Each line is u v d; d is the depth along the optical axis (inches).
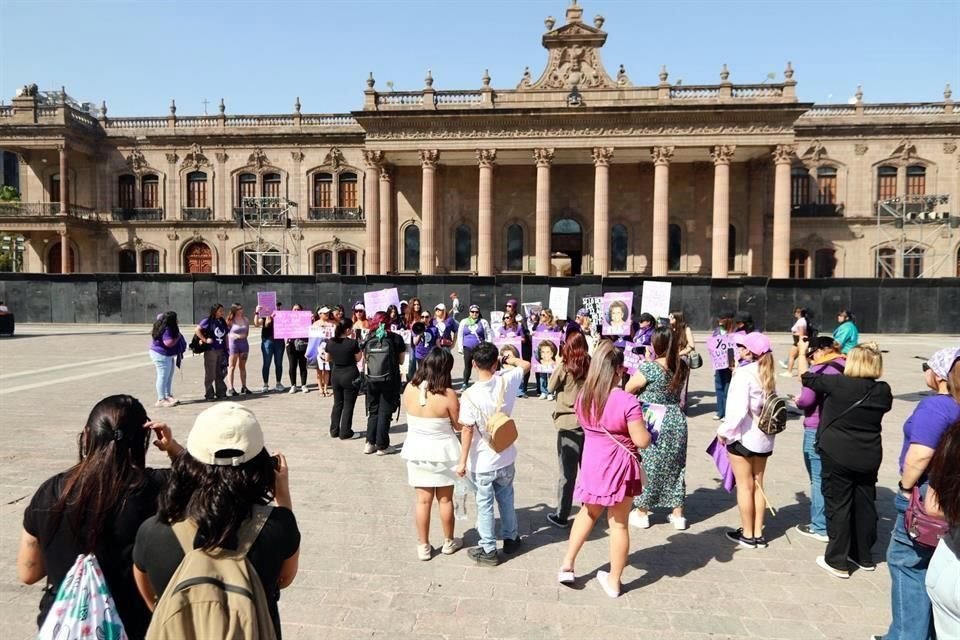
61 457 350.3
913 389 621.3
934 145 1777.8
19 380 625.6
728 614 197.6
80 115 1921.8
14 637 177.6
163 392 506.3
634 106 1560.0
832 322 1314.0
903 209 1692.9
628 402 202.5
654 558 239.8
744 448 247.3
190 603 89.4
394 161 1786.4
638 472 205.6
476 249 1851.6
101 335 1173.7
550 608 199.8
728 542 256.1
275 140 1939.0
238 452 101.6
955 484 125.0
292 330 582.9
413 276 1395.2
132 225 1961.1
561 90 1672.0
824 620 194.9
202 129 1947.6
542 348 561.9
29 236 1959.9
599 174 1615.4
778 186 1566.2
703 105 1542.8
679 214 1790.1
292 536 106.7
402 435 423.8
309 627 185.3
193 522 99.5
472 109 1606.8
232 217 1955.0
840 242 1818.4
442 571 225.5
